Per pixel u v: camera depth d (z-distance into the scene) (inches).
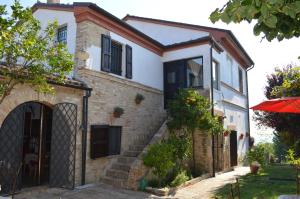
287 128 570.6
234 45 645.9
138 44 492.7
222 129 489.4
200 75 523.5
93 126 375.2
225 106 595.8
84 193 322.7
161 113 541.0
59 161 343.3
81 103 369.4
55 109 340.2
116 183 366.6
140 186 356.8
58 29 430.6
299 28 128.0
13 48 194.9
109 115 408.8
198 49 527.2
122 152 429.1
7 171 296.8
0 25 183.2
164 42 657.6
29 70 211.2
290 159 383.6
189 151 439.8
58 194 313.1
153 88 523.2
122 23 435.2
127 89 452.4
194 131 485.4
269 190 356.8
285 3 94.1
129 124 450.0
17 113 305.4
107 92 409.1
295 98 198.5
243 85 773.3
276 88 362.0
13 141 301.6
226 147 586.9
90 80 379.6
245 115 765.3
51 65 216.5
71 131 350.6
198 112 442.9
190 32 626.8
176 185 377.1
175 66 553.3
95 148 374.6
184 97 457.1
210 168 484.1
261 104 217.9
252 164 515.5
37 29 213.6
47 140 382.6
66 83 335.9
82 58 371.9
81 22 387.9
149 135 494.3
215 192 358.3
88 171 368.5
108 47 414.9
